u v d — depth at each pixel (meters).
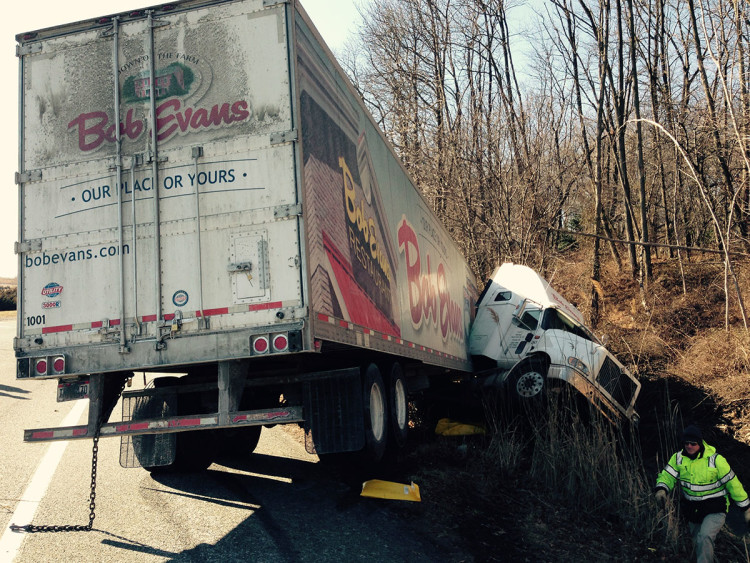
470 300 15.39
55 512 5.83
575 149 27.97
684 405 13.84
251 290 5.36
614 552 6.77
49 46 5.98
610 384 11.12
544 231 23.23
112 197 5.70
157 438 6.76
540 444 8.77
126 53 5.81
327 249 5.88
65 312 5.67
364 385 6.74
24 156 5.92
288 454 8.64
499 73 26.88
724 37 19.66
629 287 23.20
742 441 11.90
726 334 15.66
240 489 6.83
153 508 6.06
